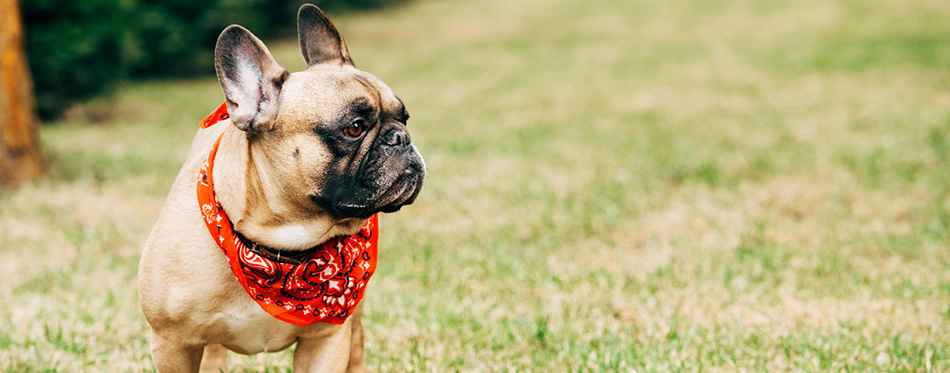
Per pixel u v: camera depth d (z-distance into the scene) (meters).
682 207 6.71
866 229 5.92
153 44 16.06
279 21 23.61
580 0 28.95
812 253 5.38
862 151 8.43
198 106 13.35
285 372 3.75
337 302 2.85
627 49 18.78
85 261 5.46
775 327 4.13
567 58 17.91
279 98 2.59
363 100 2.61
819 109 11.22
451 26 24.56
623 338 4.05
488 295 4.77
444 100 13.52
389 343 4.07
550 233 6.06
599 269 5.16
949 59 14.52
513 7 28.31
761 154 8.56
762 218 6.27
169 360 2.89
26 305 4.65
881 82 13.05
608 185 7.41
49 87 11.75
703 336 4.05
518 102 13.07
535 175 7.94
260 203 2.68
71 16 11.70
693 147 9.06
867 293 4.61
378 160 2.65
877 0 23.80
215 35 18.55
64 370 3.75
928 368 3.52
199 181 2.75
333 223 2.74
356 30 24.19
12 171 7.59
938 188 6.96
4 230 6.19
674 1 27.05
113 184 7.76
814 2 24.47
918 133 9.18
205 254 2.73
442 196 7.19
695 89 13.59
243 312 2.81
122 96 14.19
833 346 3.82
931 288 4.64
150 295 2.78
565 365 3.79
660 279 4.97
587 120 11.24
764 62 15.88
